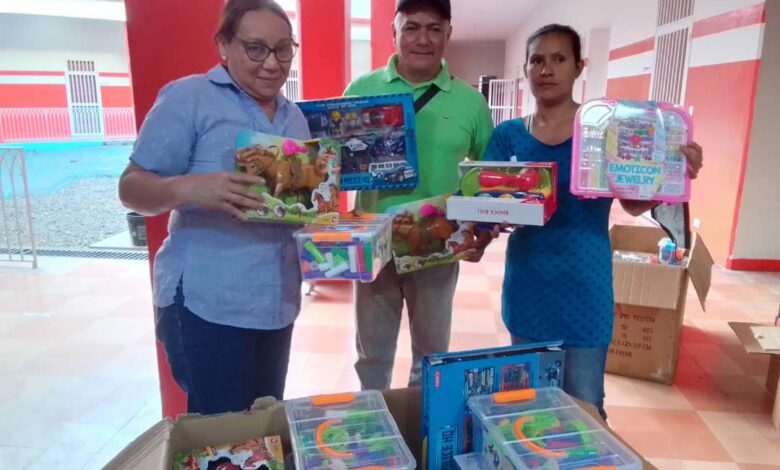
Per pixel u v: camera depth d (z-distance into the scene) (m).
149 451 0.83
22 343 2.87
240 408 1.30
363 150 1.57
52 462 1.89
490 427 0.91
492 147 1.59
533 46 1.47
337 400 0.98
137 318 3.22
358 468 0.80
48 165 10.30
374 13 5.02
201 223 1.22
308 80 3.40
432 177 1.71
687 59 4.88
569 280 1.47
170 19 1.66
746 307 3.41
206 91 1.18
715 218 4.45
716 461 1.93
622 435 2.08
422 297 1.81
